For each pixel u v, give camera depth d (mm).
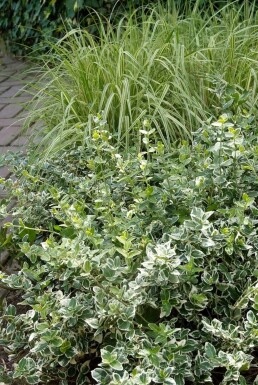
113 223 1789
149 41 3096
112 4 5055
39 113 3094
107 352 1350
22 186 2318
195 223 1581
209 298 1652
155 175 2068
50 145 2609
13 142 3693
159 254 1429
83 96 2959
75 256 1481
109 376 1385
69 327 1542
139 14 4508
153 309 1619
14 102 4598
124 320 1432
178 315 1680
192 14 3387
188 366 1428
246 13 3520
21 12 5977
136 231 1735
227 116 2170
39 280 1743
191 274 1530
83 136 2621
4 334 1644
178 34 3057
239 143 1922
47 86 3131
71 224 1800
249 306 1670
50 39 5555
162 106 2855
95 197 2129
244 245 1621
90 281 1562
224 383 1413
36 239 2186
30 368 1495
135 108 2766
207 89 2832
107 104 2641
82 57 3064
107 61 3025
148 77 2805
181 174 2051
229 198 1917
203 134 2188
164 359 1385
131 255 1537
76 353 1509
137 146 2549
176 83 2758
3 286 1969
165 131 2635
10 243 2049
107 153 2396
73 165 2479
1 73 5699
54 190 1987
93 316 1518
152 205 1816
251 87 2939
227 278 1598
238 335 1565
